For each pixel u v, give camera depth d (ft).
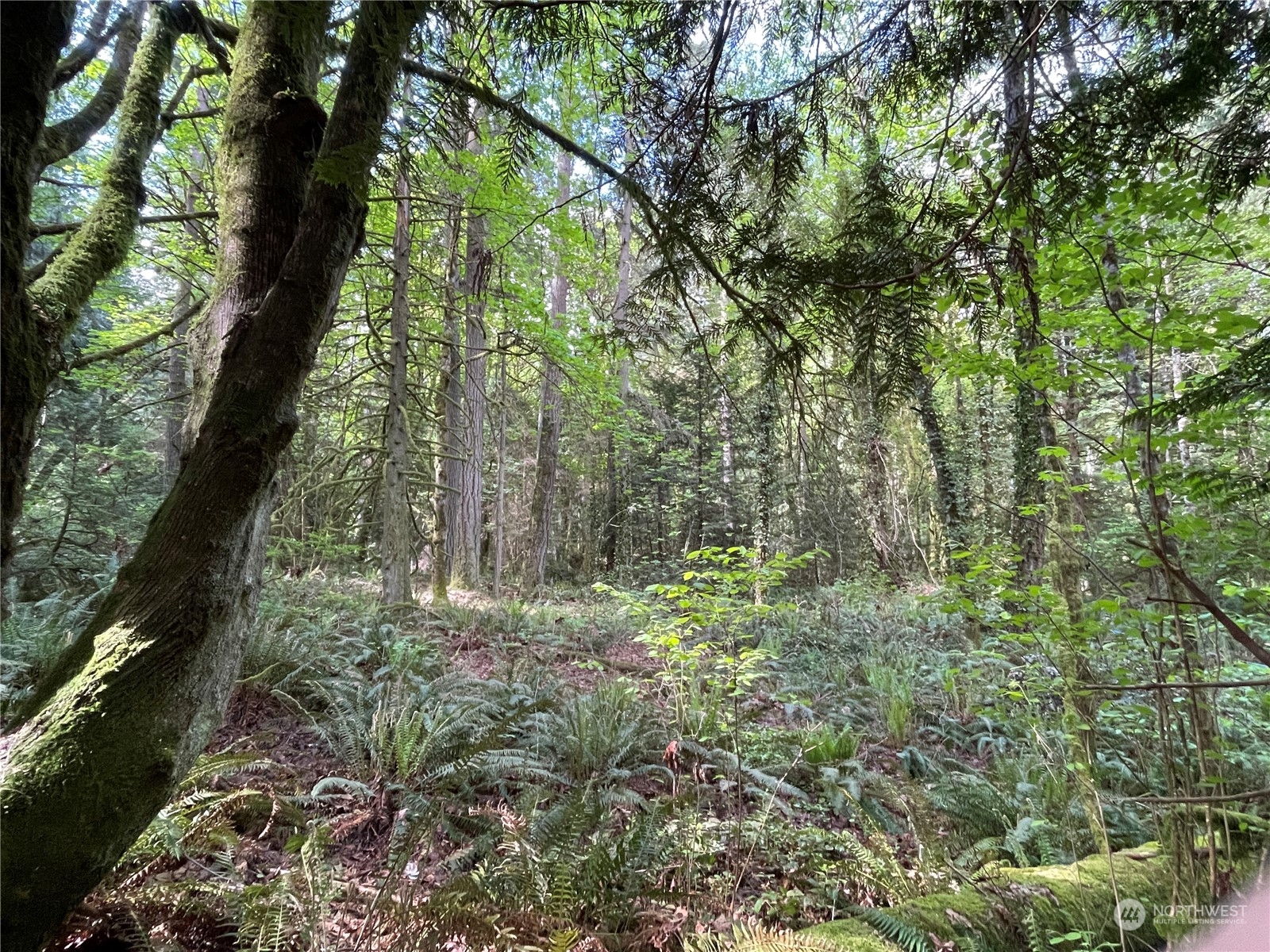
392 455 24.59
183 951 6.55
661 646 19.98
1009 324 6.97
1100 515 20.54
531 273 28.30
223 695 5.87
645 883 8.59
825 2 5.63
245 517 5.88
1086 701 11.89
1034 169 4.90
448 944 7.06
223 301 6.70
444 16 4.97
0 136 4.61
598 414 36.37
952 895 8.84
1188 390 7.27
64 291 7.34
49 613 15.65
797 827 11.29
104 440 25.12
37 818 4.53
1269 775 9.94
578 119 9.93
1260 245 14.07
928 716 19.06
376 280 28.02
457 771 11.34
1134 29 4.91
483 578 48.11
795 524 40.11
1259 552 9.11
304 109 6.91
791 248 5.70
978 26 5.12
